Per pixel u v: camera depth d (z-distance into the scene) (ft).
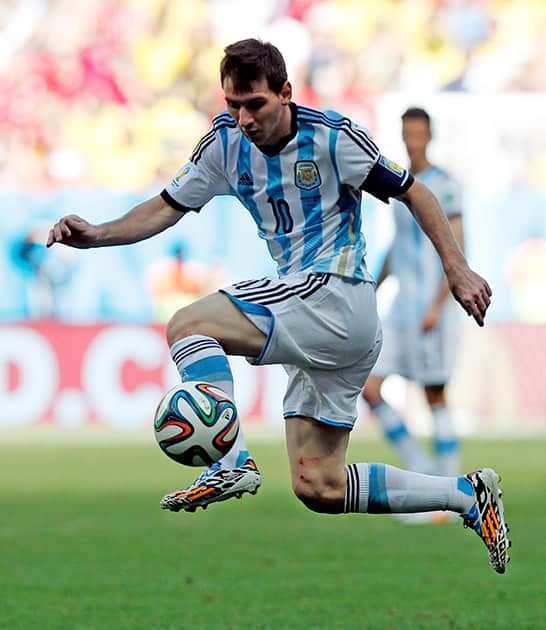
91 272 194.49
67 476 128.26
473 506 52.26
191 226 196.85
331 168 46.83
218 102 228.02
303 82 229.66
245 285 47.03
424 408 188.65
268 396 188.44
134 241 50.83
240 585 65.26
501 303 200.64
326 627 53.83
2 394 185.47
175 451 43.39
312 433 51.26
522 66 232.94
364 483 51.83
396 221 97.14
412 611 57.72
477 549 78.69
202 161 49.78
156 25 229.25
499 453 151.64
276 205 47.96
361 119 209.46
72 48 225.35
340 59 231.09
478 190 210.79
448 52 233.14
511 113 211.20
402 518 93.35
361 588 64.08
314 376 49.70
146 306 195.83
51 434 178.81
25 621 55.36
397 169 47.24
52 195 194.59
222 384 44.83
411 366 96.17
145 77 226.38
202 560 74.28
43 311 193.67
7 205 193.26
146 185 221.87
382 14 233.55
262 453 152.05
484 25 234.17
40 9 225.56
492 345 191.42
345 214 47.96
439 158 211.41
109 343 186.91
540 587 64.49
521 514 96.48
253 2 231.50
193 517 96.63
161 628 53.67
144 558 75.31
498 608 58.49
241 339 46.11
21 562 73.67
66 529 89.25
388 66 231.71
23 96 222.07
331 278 47.24
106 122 222.89
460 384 190.80
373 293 48.98
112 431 183.11
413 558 74.84
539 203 200.75
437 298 95.86
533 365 191.52
